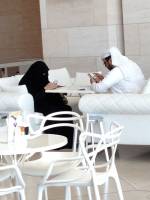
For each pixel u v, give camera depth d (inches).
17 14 525.3
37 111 282.2
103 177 152.8
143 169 234.5
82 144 145.3
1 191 142.3
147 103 229.5
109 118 241.0
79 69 403.9
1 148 147.2
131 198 197.6
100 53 394.6
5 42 527.8
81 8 397.1
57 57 410.6
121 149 272.2
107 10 388.8
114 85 265.0
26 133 157.9
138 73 266.8
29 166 165.8
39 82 288.8
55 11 407.2
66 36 405.4
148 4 370.9
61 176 153.2
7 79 308.0
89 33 396.8
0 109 267.9
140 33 375.2
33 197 202.4
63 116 277.3
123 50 388.2
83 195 205.2
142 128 239.1
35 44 525.3
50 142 155.7
